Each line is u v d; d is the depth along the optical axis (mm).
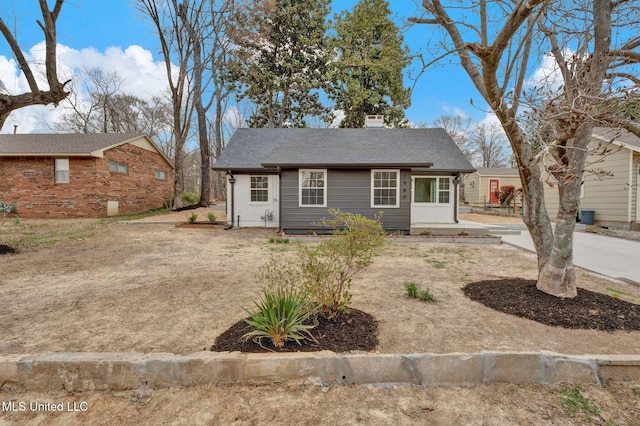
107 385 2229
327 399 2141
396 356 2330
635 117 2857
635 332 2963
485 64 3205
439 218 12102
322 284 3154
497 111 3488
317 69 21547
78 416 1981
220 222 12430
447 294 4180
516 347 2662
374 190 10312
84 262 5969
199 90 16469
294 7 20438
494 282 4512
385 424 1918
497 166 35688
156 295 4051
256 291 4230
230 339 2695
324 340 2656
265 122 24719
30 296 3980
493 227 11242
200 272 5297
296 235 9578
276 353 2406
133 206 15898
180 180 16359
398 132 14102
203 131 18719
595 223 12047
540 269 3953
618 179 11172
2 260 6000
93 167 13367
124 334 2889
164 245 7953
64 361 2236
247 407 2053
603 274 5301
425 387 2283
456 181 11859
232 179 11805
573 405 2104
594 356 2400
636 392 2242
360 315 3277
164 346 2648
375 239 3146
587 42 3545
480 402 2131
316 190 10461
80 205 13375
